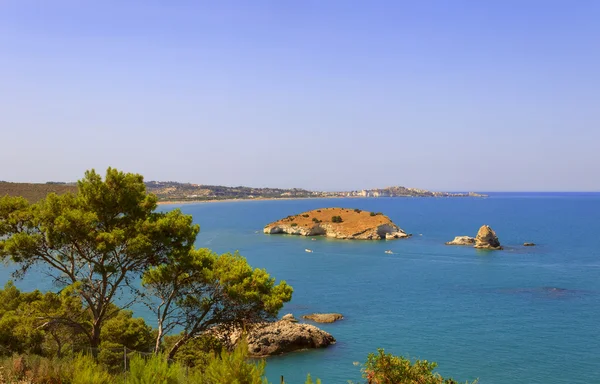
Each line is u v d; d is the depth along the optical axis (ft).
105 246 79.00
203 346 95.30
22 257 81.46
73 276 85.15
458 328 186.29
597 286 263.29
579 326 187.32
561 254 395.96
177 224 87.10
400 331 183.01
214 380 52.31
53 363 66.69
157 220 87.30
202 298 94.94
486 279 287.89
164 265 93.09
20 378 63.00
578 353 156.87
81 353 68.23
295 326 169.17
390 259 378.94
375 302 231.50
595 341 168.96
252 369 52.03
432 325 190.80
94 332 85.76
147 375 53.93
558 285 267.18
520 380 135.03
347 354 156.87
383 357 58.29
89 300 83.92
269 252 426.51
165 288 94.99
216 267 95.86
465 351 159.43
